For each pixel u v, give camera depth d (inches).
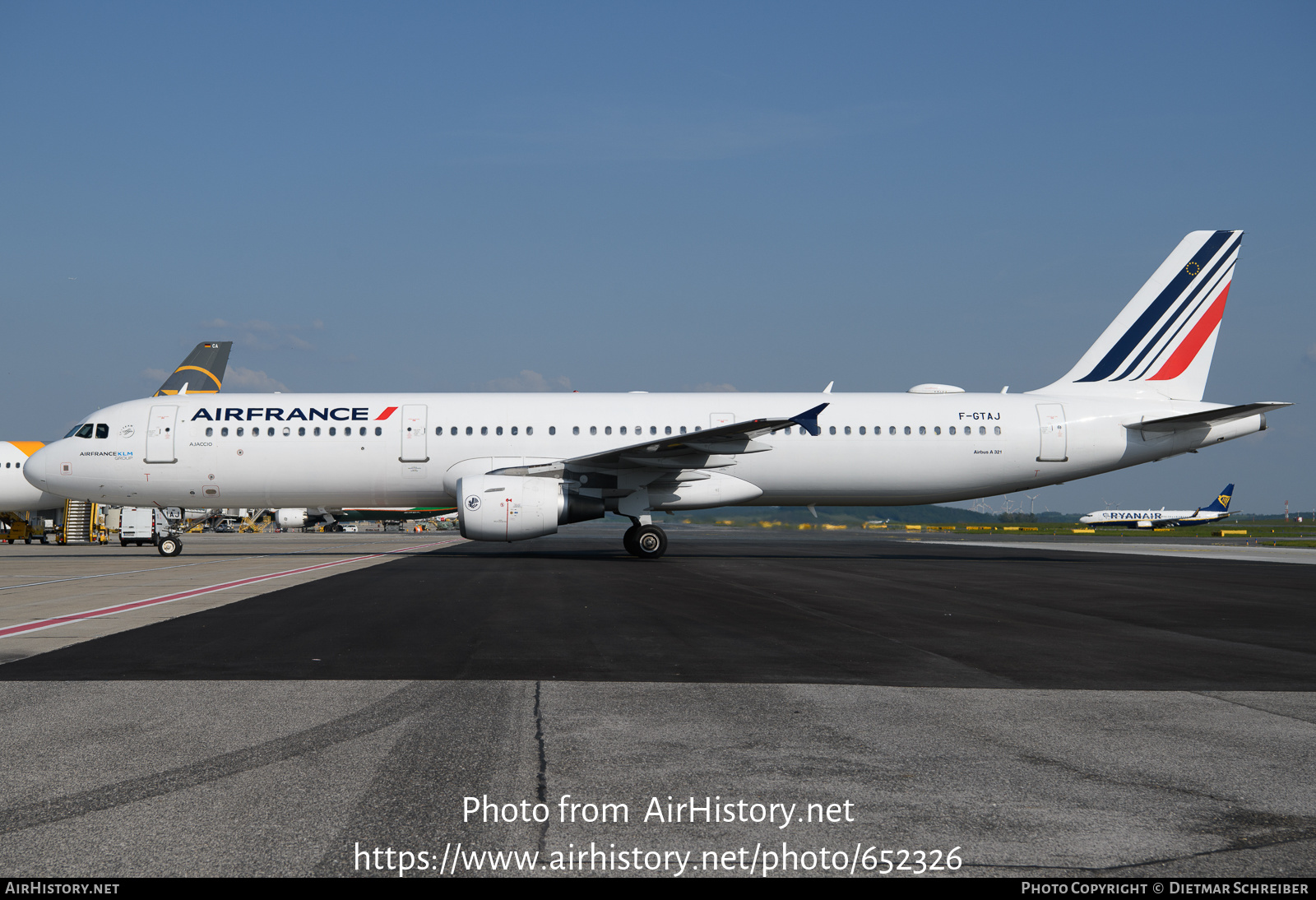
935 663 324.8
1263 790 181.2
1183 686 285.1
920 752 206.4
